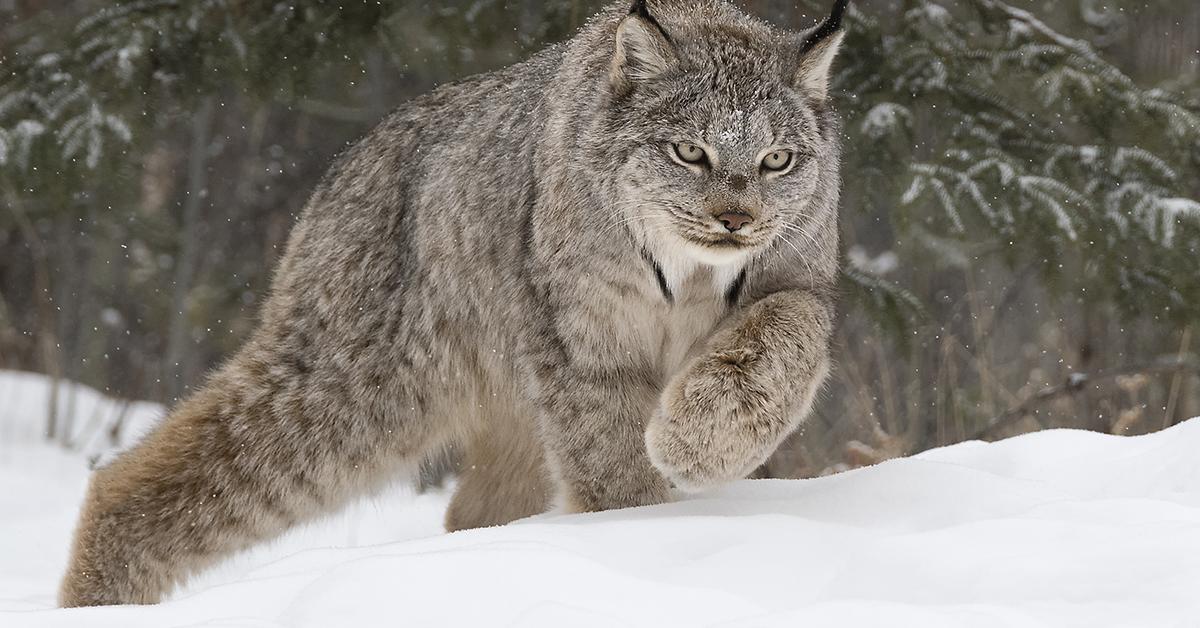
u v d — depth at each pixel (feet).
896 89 47.29
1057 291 47.26
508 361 32.45
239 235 85.25
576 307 29.86
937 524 23.85
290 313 35.47
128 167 48.98
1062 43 48.21
